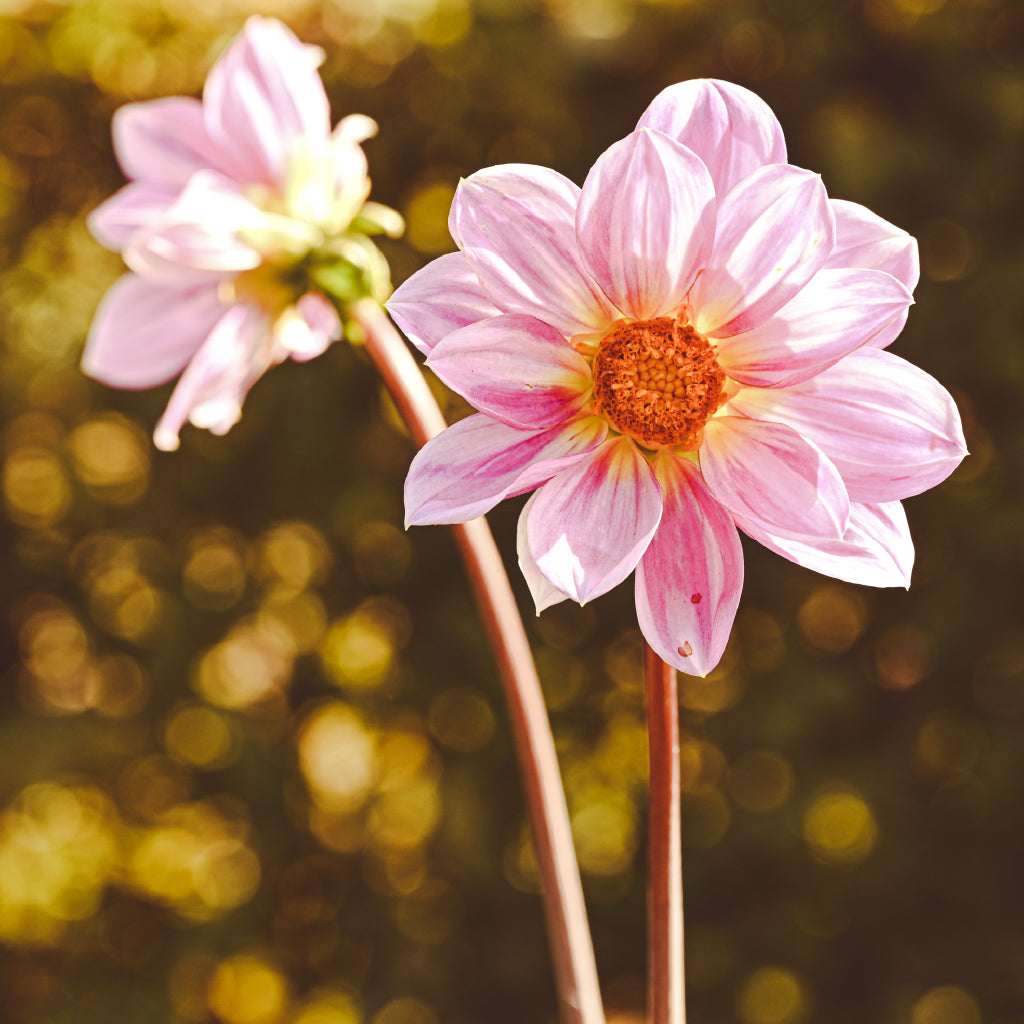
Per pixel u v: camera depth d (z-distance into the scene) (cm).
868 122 142
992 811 148
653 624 65
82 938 170
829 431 65
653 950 66
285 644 165
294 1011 173
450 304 66
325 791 173
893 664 152
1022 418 142
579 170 152
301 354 73
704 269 65
